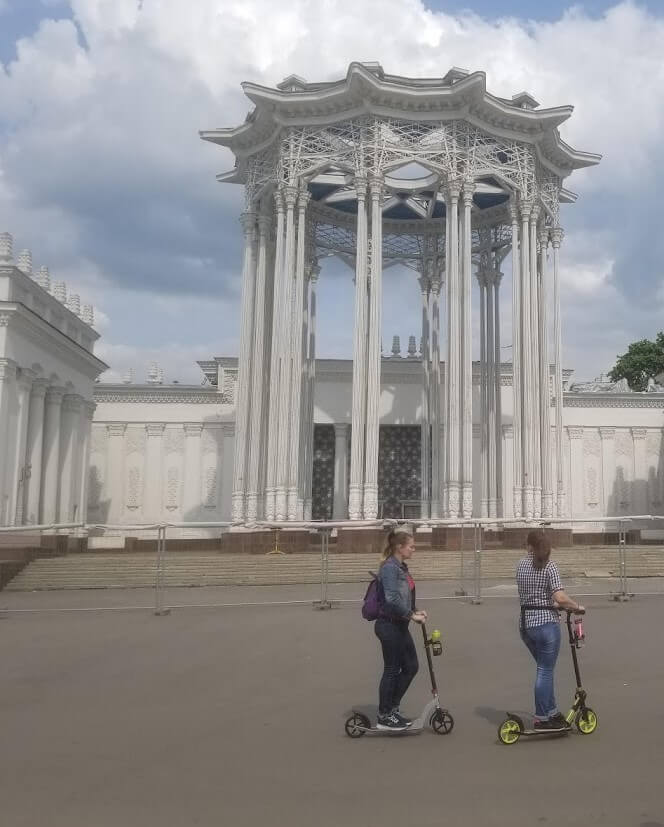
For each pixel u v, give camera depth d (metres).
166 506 42.91
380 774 6.07
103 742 7.07
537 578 7.17
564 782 5.83
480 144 28.73
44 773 6.17
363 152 27.77
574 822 5.05
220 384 43.53
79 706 8.45
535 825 5.02
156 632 13.36
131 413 43.53
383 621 7.25
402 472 42.56
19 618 15.13
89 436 38.50
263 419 30.48
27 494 31.52
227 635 12.97
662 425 44.09
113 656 11.30
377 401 26.55
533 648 7.15
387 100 27.78
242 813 5.26
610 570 22.30
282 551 26.39
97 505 42.81
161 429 43.38
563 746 6.77
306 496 33.34
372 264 27.19
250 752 6.71
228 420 43.22
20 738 7.21
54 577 21.36
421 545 26.56
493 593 18.38
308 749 6.79
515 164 29.30
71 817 5.21
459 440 26.86
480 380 35.12
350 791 5.68
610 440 43.78
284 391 27.50
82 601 17.75
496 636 12.61
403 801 5.46
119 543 33.84
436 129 28.30
